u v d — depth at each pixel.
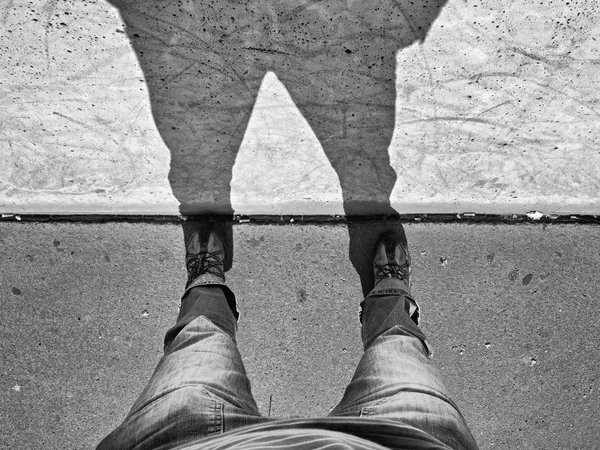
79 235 2.32
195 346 1.80
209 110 2.00
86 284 2.31
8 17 1.73
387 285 2.20
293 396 2.29
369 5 1.70
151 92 1.94
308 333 2.31
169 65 1.87
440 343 2.31
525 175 2.20
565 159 2.14
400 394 1.58
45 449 2.27
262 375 2.30
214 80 1.91
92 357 2.30
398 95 1.95
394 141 2.09
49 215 2.34
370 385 1.68
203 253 2.26
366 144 2.10
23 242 2.32
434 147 2.11
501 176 2.21
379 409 1.52
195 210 2.34
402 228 2.34
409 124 2.03
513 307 2.32
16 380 2.28
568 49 1.78
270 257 2.33
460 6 1.69
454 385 2.31
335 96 1.95
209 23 1.75
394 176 2.21
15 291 2.31
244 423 1.40
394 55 1.83
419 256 2.34
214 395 1.50
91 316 2.31
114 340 2.30
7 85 1.91
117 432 1.47
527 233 2.33
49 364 2.29
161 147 2.11
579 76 1.85
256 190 2.26
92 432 2.28
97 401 2.28
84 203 2.31
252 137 2.08
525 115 1.99
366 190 2.26
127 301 2.31
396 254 2.28
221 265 2.27
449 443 1.41
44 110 1.99
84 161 2.17
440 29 1.75
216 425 1.37
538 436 2.30
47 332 2.30
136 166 2.18
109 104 1.98
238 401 1.57
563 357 2.31
